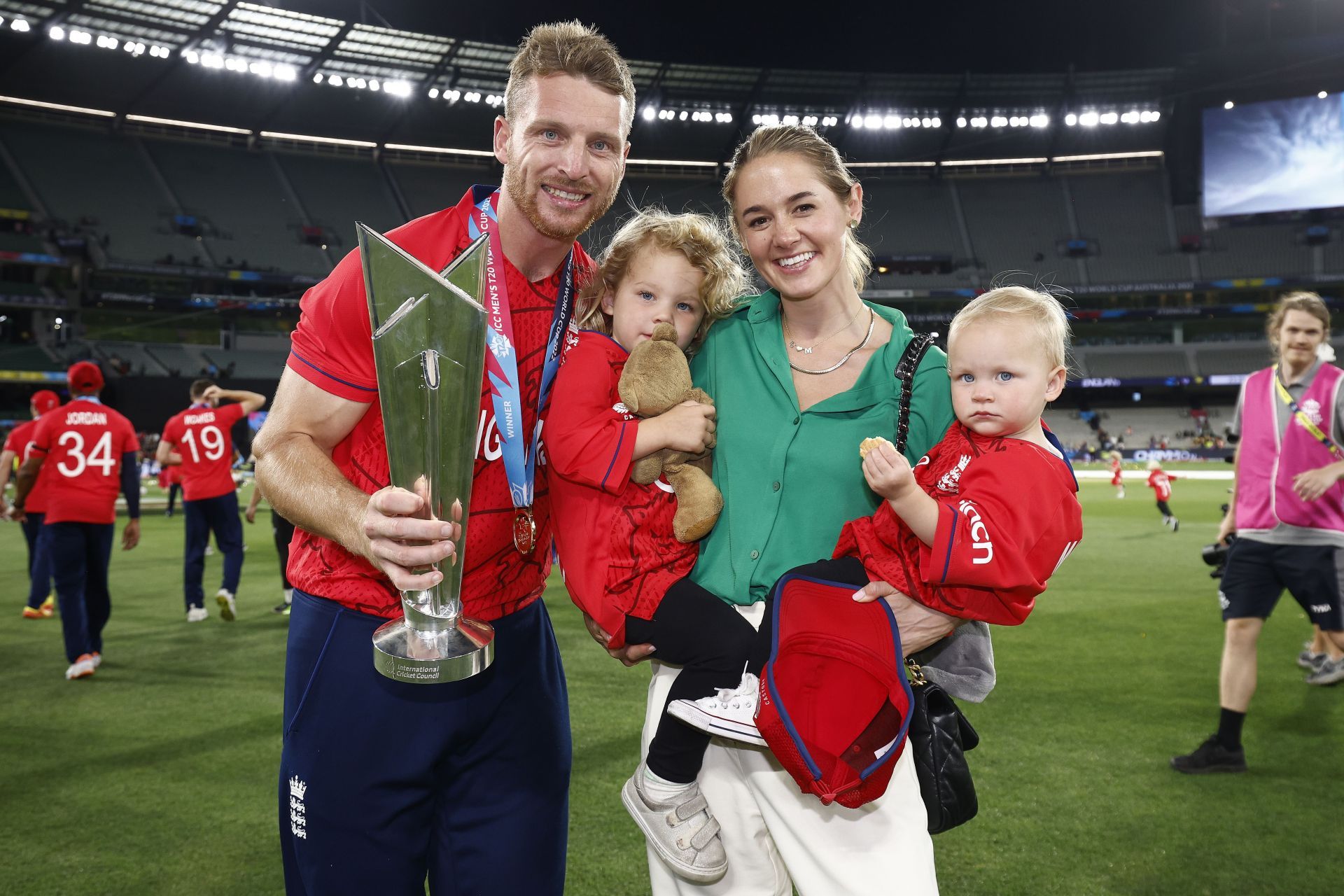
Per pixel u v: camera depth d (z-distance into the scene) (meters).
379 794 1.81
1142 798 3.84
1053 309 1.83
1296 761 4.27
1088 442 43.59
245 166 41.09
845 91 42.53
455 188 43.91
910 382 1.91
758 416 1.95
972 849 3.36
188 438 7.69
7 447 8.19
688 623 1.83
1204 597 8.88
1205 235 42.78
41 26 32.94
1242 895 3.00
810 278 1.89
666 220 2.00
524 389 1.92
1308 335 4.14
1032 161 44.81
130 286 38.34
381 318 1.31
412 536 1.33
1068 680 5.80
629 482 1.91
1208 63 40.09
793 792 1.89
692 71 41.09
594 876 3.12
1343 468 3.87
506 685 1.94
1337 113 38.41
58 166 37.47
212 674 6.05
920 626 1.82
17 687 5.73
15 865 3.24
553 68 1.74
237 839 3.46
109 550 6.29
